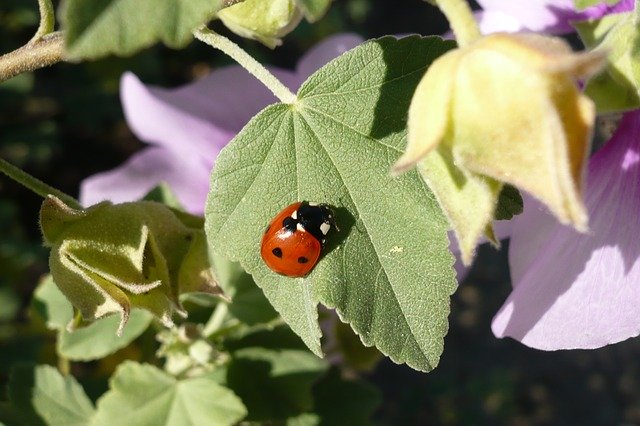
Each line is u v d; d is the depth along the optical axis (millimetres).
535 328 159
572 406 457
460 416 437
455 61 120
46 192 150
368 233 141
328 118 141
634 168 161
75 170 425
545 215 166
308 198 141
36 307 188
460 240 124
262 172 141
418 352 140
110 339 183
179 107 215
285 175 141
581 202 116
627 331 153
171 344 180
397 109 141
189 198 228
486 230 126
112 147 431
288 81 208
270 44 157
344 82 141
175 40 120
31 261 350
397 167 120
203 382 177
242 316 180
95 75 404
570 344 156
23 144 392
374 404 194
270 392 183
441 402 439
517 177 118
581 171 116
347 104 141
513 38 119
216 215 141
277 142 141
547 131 116
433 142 119
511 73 117
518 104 117
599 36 166
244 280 181
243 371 183
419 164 127
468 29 124
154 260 149
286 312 142
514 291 165
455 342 455
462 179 124
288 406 183
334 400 193
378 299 140
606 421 458
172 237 150
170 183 228
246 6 153
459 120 119
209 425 175
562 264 161
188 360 181
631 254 156
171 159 226
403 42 141
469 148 119
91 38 117
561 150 115
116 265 147
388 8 497
